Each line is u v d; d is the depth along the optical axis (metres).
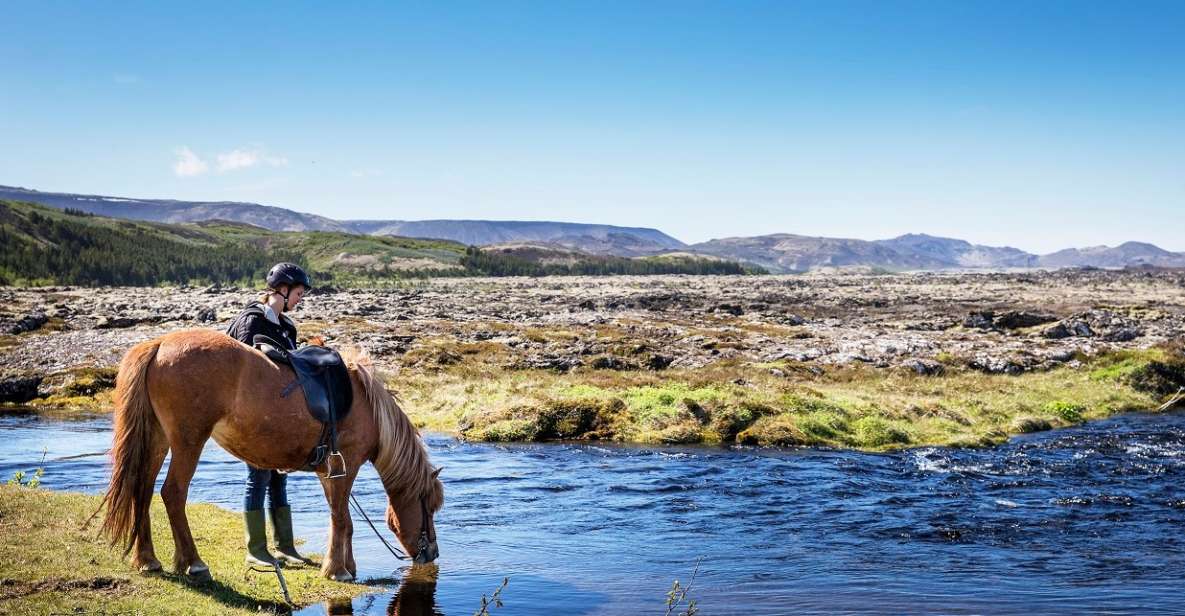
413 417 22.17
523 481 14.70
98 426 21.09
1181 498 13.73
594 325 44.16
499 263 194.50
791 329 44.53
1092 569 9.79
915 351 34.84
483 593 8.57
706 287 104.56
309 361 8.10
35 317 38.59
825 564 9.92
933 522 12.07
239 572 8.31
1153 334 43.50
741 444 19.03
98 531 8.40
